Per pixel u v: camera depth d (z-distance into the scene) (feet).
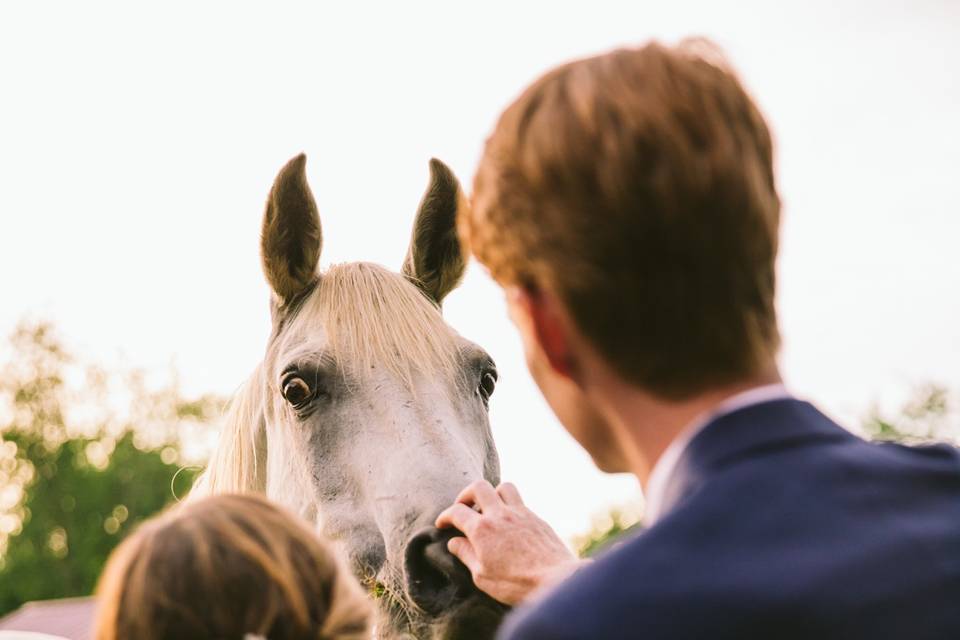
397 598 9.44
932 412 99.09
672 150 3.84
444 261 12.42
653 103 3.93
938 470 3.94
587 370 4.17
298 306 11.81
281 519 4.70
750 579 3.42
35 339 132.05
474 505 7.61
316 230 11.73
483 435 10.78
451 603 8.78
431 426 9.95
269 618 4.22
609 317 3.93
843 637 3.33
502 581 6.82
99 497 129.80
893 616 3.39
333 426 10.38
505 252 4.23
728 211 3.84
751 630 3.34
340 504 10.13
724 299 3.87
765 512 3.59
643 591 3.44
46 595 126.11
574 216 3.92
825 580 3.40
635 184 3.82
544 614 3.50
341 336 10.69
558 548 6.91
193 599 4.23
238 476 12.19
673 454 3.93
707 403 4.00
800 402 4.01
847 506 3.64
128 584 4.33
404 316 10.81
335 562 4.71
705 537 3.56
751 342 3.93
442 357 10.61
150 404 136.05
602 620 3.40
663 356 3.92
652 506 4.02
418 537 9.01
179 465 135.03
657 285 3.84
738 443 3.80
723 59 4.25
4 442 130.72
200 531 4.45
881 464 3.85
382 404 10.16
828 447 3.85
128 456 131.64
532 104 4.24
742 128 4.01
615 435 4.35
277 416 11.42
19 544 128.47
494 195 4.24
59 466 130.72
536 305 4.24
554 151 3.99
